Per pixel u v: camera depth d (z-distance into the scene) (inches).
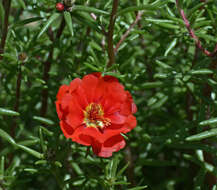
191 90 17.6
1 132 16.0
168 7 16.8
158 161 17.8
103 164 16.6
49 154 16.2
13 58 16.8
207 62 16.6
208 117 17.2
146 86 17.3
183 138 16.9
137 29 17.6
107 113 16.1
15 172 17.1
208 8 16.8
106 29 17.5
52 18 15.9
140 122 18.2
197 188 16.7
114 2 15.9
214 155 17.0
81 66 17.9
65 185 16.6
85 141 15.5
